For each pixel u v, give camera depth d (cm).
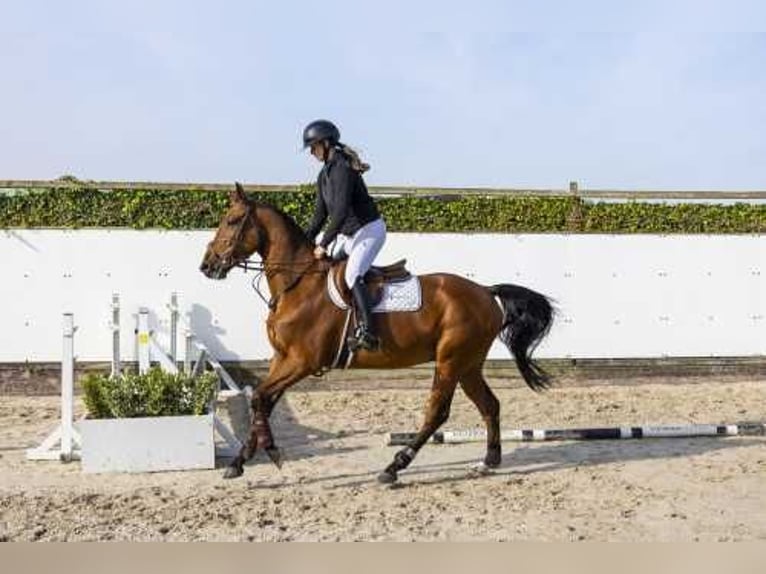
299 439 1077
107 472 895
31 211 1398
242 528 715
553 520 747
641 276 1509
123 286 1408
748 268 1523
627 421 1207
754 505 798
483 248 1485
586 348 1502
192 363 1373
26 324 1388
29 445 1024
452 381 883
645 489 852
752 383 1509
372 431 1129
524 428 1158
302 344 848
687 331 1516
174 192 1429
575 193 1509
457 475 907
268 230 863
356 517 750
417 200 1487
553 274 1497
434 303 877
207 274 867
